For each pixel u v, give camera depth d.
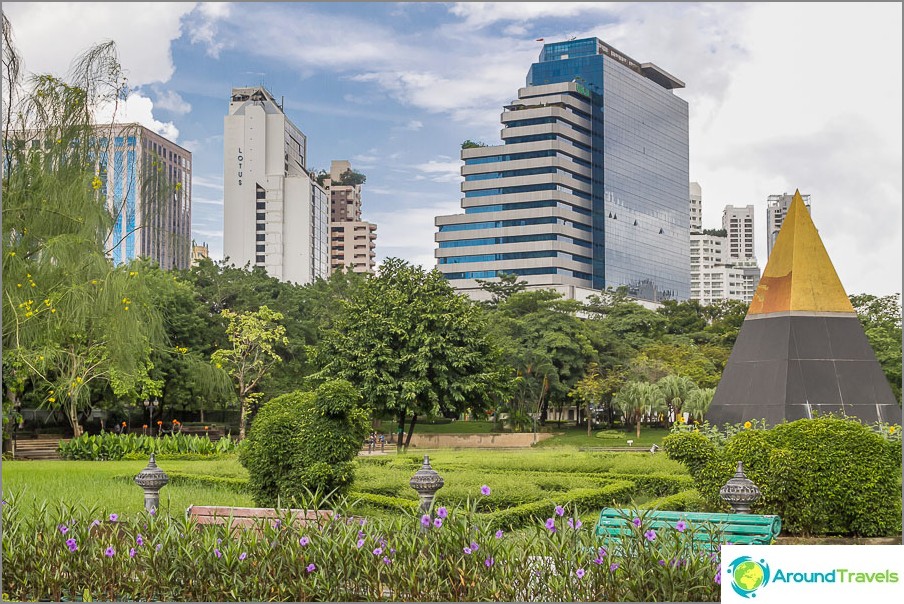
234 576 6.79
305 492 11.69
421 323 33.00
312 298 51.22
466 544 6.85
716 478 11.48
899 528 11.11
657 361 50.28
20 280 15.91
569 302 55.72
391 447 39.03
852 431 11.45
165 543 7.06
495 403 36.25
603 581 6.46
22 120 16.64
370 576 6.68
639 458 19.94
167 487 16.84
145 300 18.78
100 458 27.02
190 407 44.16
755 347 18.25
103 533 7.61
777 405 17.41
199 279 48.34
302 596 6.70
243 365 41.44
